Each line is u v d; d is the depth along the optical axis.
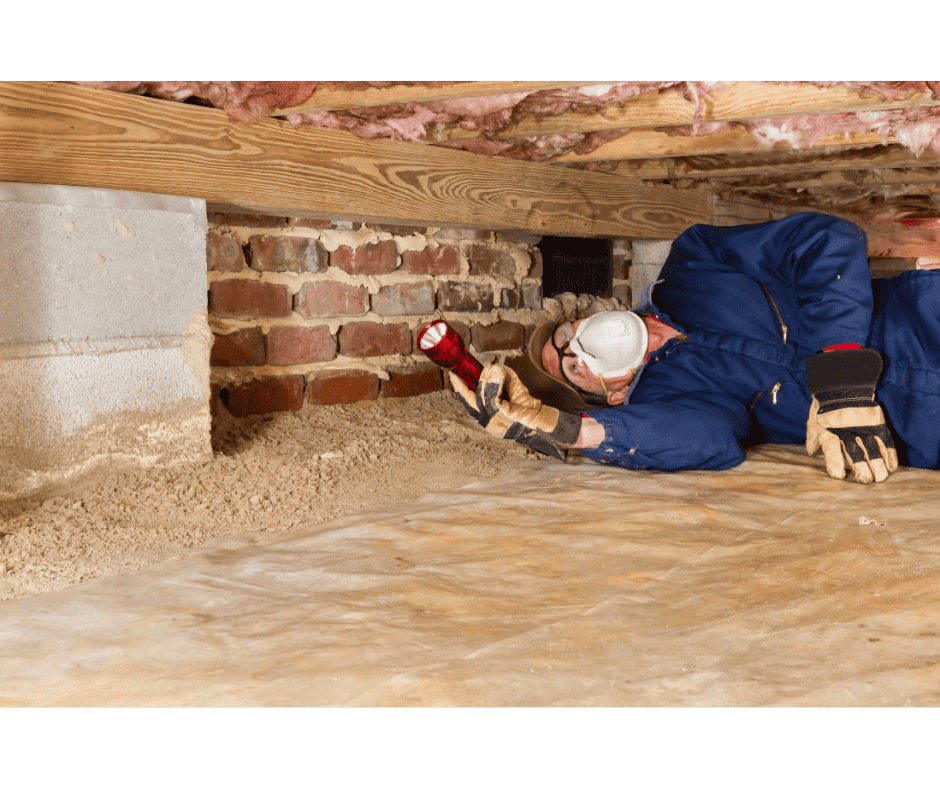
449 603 1.60
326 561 1.85
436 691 1.23
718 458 2.56
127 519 2.04
